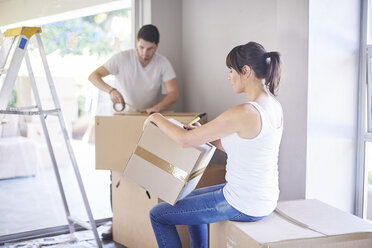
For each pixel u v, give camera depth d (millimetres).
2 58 2465
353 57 2398
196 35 3266
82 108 3061
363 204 2465
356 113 2447
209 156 1864
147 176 1869
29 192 2928
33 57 2848
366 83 2393
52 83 2559
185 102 3453
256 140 1617
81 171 3100
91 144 3133
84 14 3037
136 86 2984
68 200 3068
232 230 1769
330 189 2406
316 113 2301
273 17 2574
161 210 1894
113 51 3184
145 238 2596
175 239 1950
